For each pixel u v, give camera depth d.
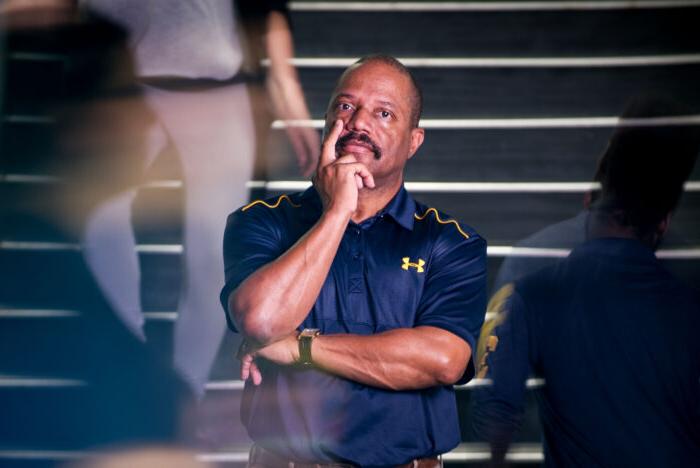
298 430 4.19
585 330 4.73
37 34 7.98
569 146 8.63
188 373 6.27
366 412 4.20
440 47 9.16
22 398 6.47
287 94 7.00
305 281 4.03
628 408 4.67
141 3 6.22
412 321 4.36
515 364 4.83
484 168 8.45
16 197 7.44
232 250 4.45
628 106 5.06
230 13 6.32
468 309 4.37
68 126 7.07
